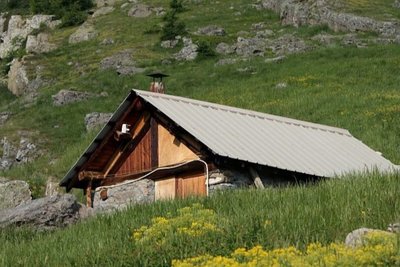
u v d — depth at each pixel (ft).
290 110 193.06
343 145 127.34
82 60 300.61
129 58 285.84
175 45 297.33
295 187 96.89
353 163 120.88
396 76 218.79
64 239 87.97
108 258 76.28
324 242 72.69
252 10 337.52
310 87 215.10
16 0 451.94
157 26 324.60
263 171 112.27
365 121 176.24
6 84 315.17
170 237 78.23
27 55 314.96
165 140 119.24
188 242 76.48
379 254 61.52
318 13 299.58
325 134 130.21
